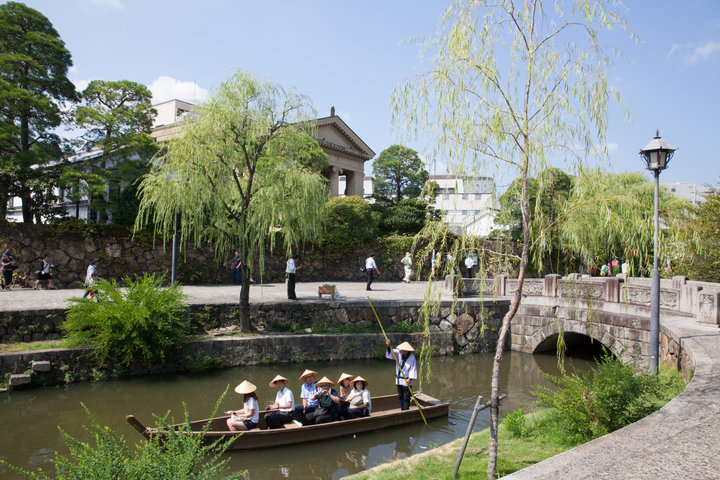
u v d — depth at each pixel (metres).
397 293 21.33
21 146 22.50
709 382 6.81
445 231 5.92
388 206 41.16
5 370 11.72
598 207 5.64
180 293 14.25
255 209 14.89
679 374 9.60
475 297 19.48
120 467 4.33
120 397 11.66
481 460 6.37
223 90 14.33
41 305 14.43
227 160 14.48
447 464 6.32
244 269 15.45
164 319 13.57
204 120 14.01
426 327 6.45
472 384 13.99
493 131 5.41
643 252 5.87
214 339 14.53
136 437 9.26
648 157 8.99
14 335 12.95
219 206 14.80
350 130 41.06
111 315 12.73
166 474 4.33
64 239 20.47
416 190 43.72
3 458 8.20
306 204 15.45
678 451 4.38
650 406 6.79
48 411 10.57
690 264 19.09
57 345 12.73
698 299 12.62
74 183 20.64
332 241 27.89
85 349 12.70
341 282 27.23
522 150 5.45
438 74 5.70
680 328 11.52
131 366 13.30
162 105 36.09
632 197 5.79
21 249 19.69
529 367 16.17
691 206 19.50
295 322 16.70
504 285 19.61
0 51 20.98
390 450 8.63
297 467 7.91
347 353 16.12
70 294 17.75
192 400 11.66
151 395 11.89
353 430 9.16
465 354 17.92
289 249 17.00
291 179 15.05
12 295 17.02
